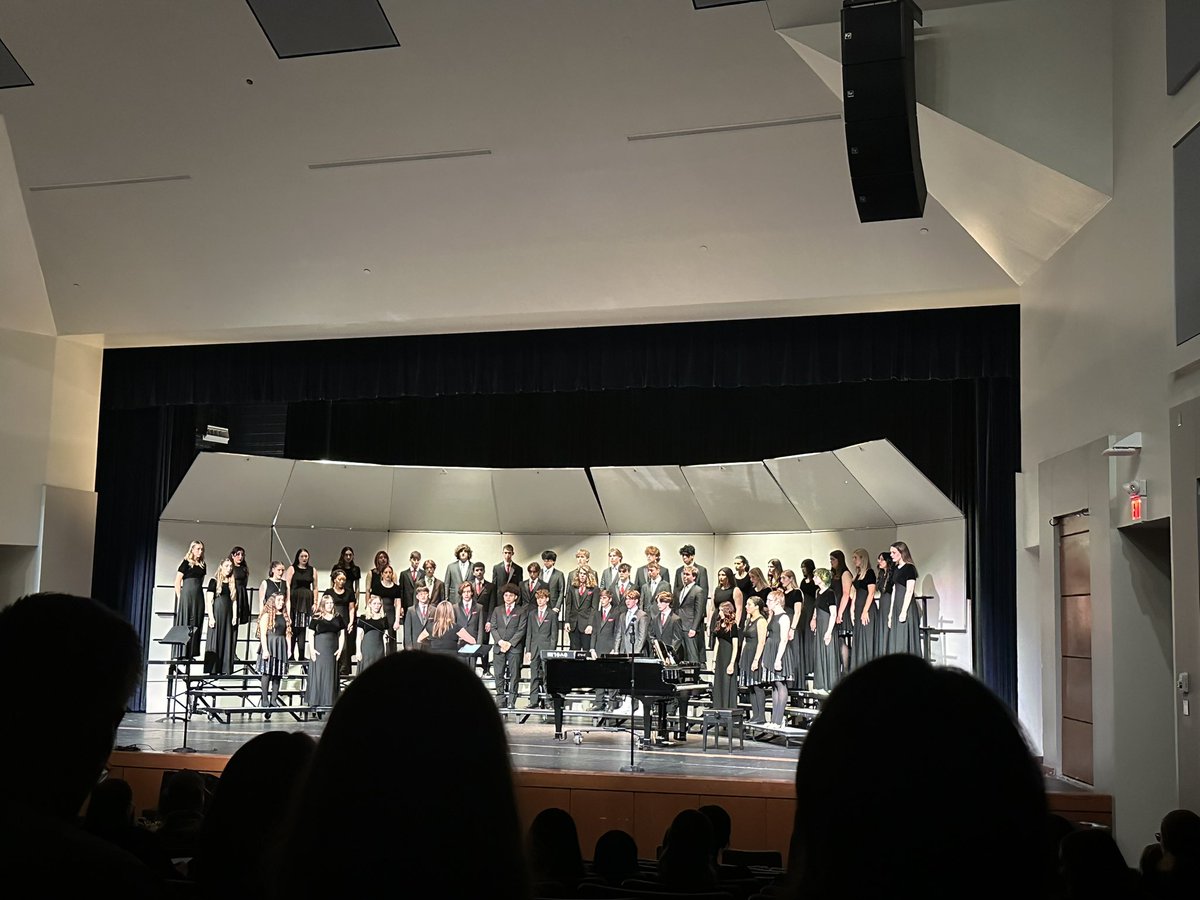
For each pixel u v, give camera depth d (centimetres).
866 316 1222
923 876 91
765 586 1390
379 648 1450
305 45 938
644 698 1062
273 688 1419
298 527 1608
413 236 1125
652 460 1583
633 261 1120
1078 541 910
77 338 1352
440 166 1041
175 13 921
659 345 1272
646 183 1032
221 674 1445
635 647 1429
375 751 102
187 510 1533
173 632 1154
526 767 1002
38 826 114
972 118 816
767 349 1245
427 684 106
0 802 117
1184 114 696
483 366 1320
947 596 1320
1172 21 702
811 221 1052
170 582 1522
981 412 1254
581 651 1280
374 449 1666
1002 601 1194
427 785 101
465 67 941
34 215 1154
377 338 1353
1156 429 746
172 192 1105
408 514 1634
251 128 1023
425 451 1653
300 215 1116
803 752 99
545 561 1551
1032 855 92
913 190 684
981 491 1238
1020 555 1095
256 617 1500
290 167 1061
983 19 821
